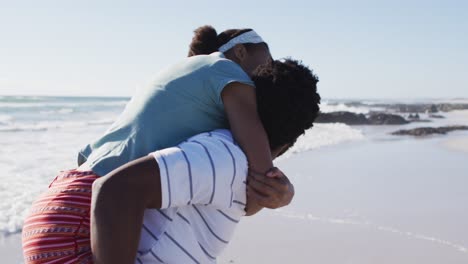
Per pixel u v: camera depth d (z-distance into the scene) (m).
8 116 29.31
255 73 1.98
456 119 44.09
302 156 13.09
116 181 1.53
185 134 1.86
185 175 1.60
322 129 24.67
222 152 1.69
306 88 1.91
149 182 1.56
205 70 1.89
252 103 1.86
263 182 1.74
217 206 1.73
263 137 1.80
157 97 1.87
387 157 13.70
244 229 6.19
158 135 1.82
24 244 1.72
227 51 2.47
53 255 1.64
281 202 1.82
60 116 30.69
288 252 5.50
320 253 5.50
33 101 54.62
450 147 17.41
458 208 7.51
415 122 36.84
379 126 31.08
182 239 1.71
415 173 10.73
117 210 1.50
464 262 5.36
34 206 1.77
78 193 1.70
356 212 7.10
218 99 1.86
